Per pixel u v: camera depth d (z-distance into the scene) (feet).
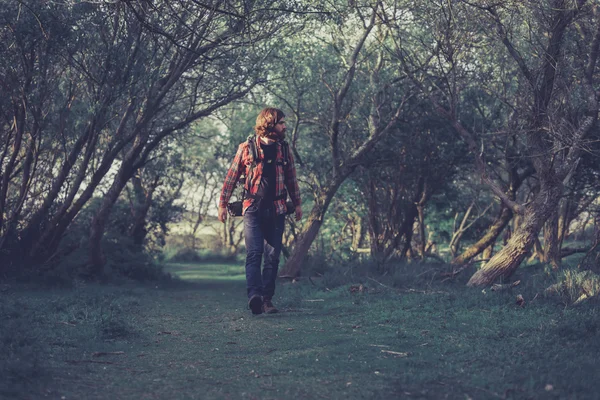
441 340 13.93
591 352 12.00
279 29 33.17
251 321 18.03
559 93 26.73
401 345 13.53
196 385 10.28
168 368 11.72
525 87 27.58
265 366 11.80
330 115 45.44
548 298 19.53
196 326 17.28
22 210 35.29
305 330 16.14
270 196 18.81
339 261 49.65
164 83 33.73
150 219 58.13
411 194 49.96
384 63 43.16
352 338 14.57
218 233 106.01
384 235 50.21
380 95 44.04
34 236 34.04
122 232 54.85
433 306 19.07
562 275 22.39
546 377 10.11
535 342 13.17
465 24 29.76
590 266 26.00
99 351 13.09
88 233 47.47
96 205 50.65
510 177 43.52
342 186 54.39
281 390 9.86
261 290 19.07
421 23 33.14
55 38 28.30
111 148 34.30
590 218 41.22
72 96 32.07
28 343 12.73
